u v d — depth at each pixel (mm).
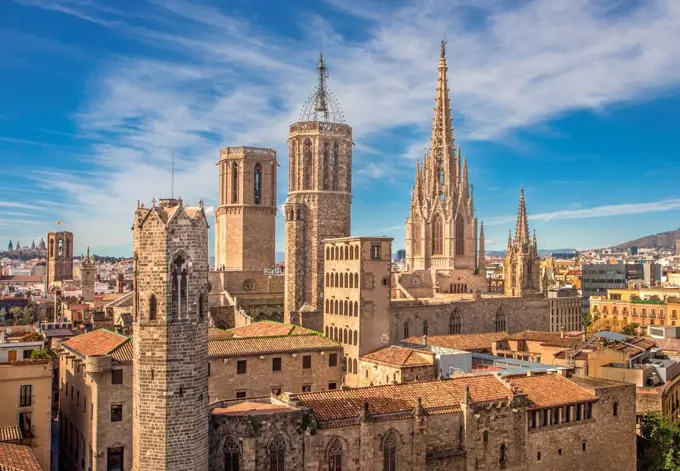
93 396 81375
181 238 61719
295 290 147000
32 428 80875
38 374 81500
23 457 64188
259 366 95000
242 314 137750
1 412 79562
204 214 64188
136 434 62219
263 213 172750
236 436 63969
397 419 71000
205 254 64188
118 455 81562
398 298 169375
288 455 65375
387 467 70750
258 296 159625
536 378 87750
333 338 117250
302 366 98375
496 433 76875
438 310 153125
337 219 151250
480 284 196625
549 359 121125
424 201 197000
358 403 71938
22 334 134625
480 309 163625
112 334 91625
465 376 84625
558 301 190750
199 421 62438
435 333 152500
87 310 168875
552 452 81875
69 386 94375
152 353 61188
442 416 74000
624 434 89312
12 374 80125
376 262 111375
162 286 60969
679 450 91812
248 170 170625
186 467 61250
